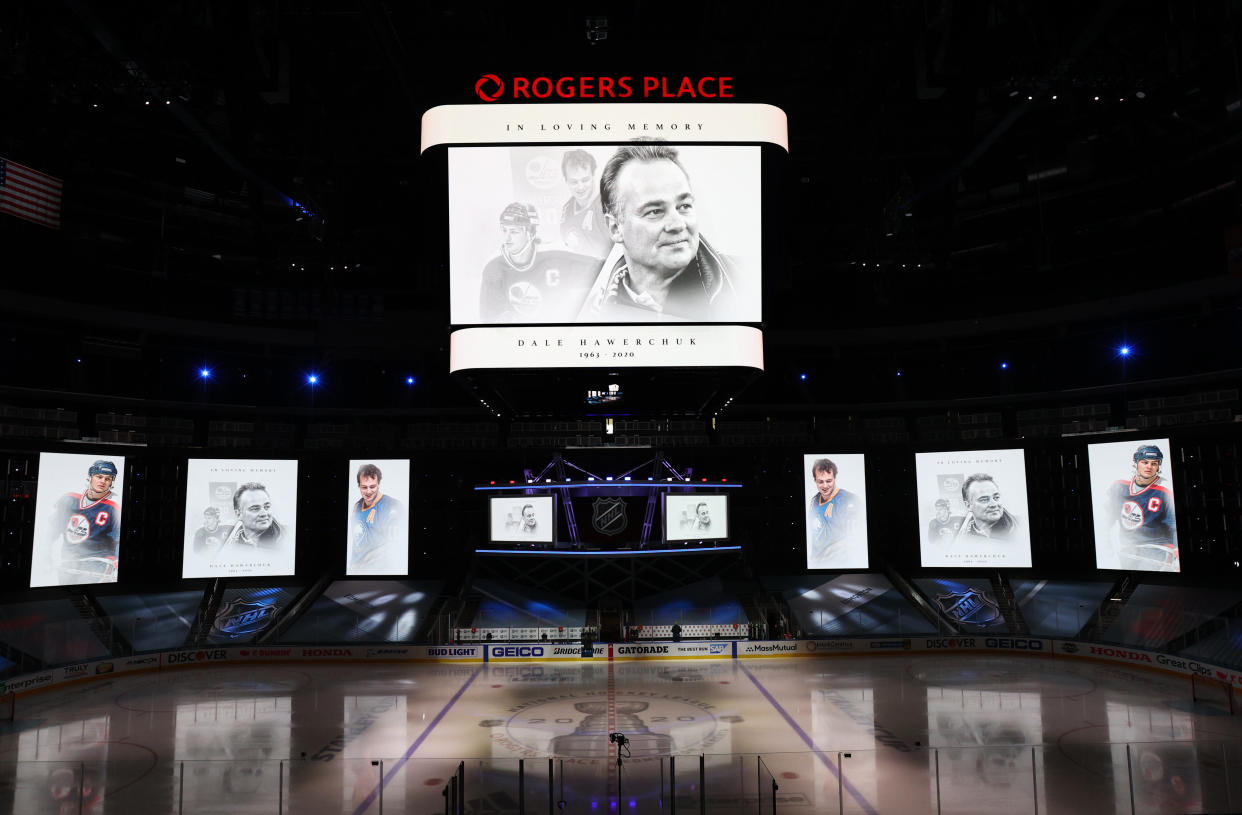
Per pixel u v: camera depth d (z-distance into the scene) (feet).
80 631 153.17
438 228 109.60
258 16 118.73
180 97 120.26
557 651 163.84
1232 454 156.97
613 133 109.60
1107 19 102.53
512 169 109.29
